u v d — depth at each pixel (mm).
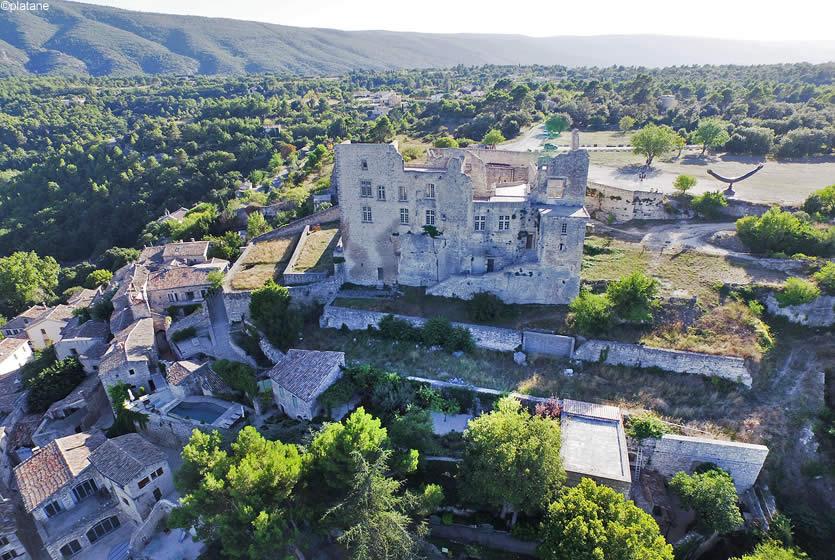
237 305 64375
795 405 46844
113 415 61500
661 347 50781
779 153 98125
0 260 112062
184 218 125000
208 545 41844
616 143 115938
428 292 59938
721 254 62312
